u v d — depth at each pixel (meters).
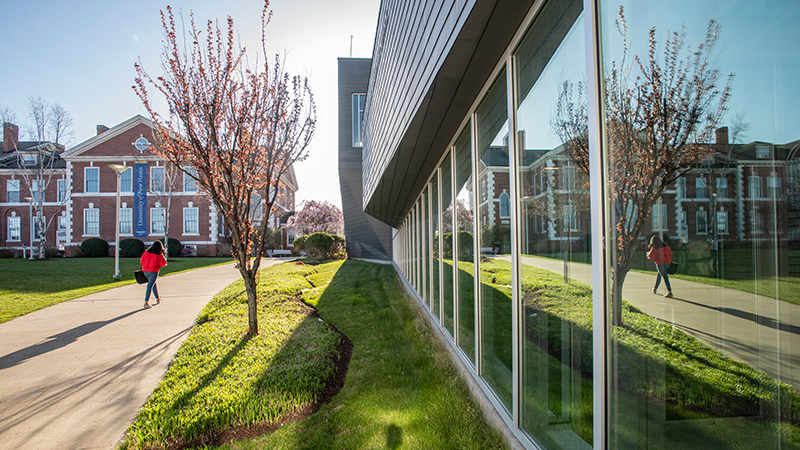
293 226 34.19
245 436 2.76
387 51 5.41
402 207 9.23
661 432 1.17
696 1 1.07
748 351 0.95
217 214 28.88
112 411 3.21
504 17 2.11
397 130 4.59
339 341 4.98
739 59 0.97
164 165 24.98
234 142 4.97
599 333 1.43
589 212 1.55
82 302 8.23
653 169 1.21
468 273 3.63
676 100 1.13
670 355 1.14
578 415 1.65
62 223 29.56
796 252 0.86
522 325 2.30
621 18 1.34
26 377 3.97
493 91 2.84
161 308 7.59
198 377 3.74
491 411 2.71
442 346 4.58
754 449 0.94
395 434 2.67
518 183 2.33
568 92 1.72
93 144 27.81
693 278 1.07
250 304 5.23
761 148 0.92
